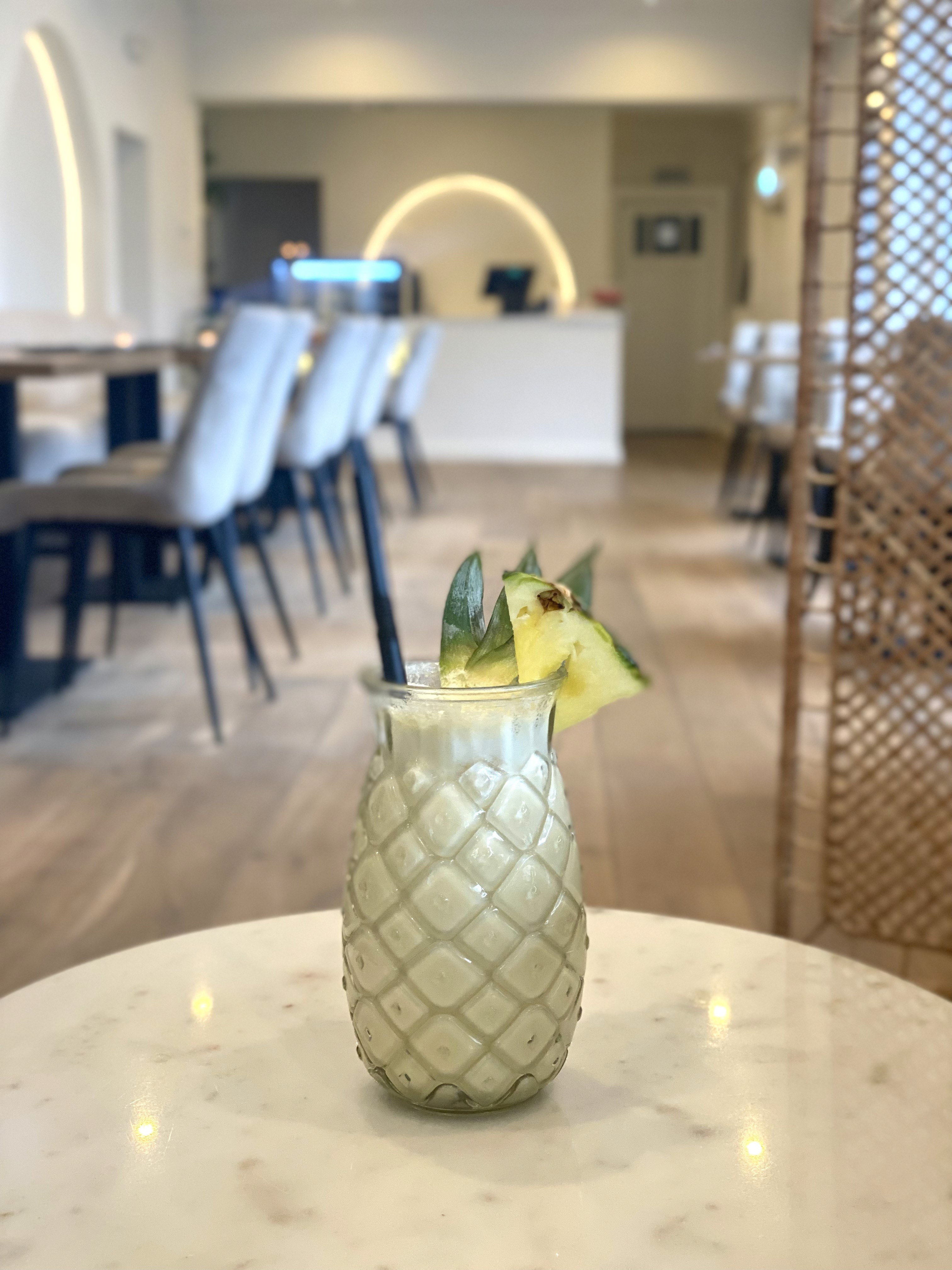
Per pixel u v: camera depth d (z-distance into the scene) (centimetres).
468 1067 63
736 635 399
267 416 324
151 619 408
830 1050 73
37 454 471
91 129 721
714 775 271
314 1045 74
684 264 1333
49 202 726
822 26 175
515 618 61
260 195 1155
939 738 183
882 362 180
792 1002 79
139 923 198
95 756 278
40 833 235
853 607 186
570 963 64
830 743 188
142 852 226
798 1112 66
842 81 746
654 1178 60
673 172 1312
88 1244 56
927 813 183
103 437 534
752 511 677
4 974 181
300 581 478
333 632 394
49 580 456
